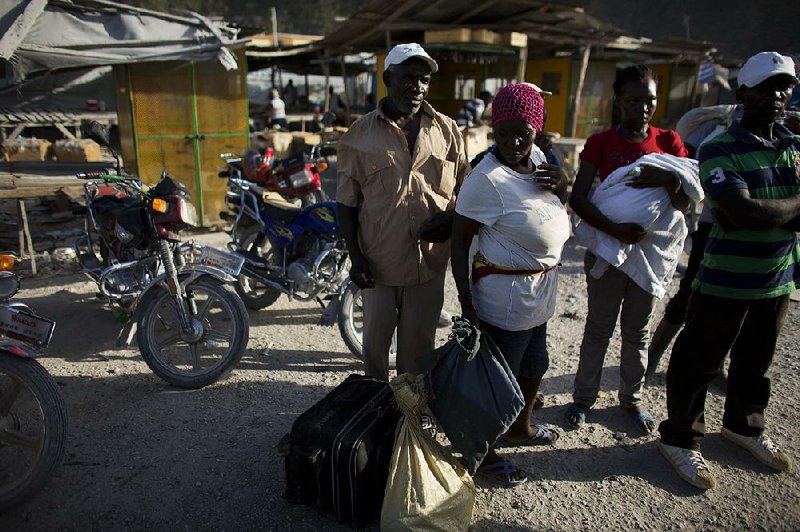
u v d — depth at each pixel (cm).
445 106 1367
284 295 549
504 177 235
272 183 603
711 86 1534
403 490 234
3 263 259
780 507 269
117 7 674
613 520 261
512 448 312
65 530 252
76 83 1391
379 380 303
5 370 254
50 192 553
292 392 367
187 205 393
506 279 247
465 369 241
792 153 257
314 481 253
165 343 369
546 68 1378
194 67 744
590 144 304
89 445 310
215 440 316
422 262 281
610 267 307
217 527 254
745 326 288
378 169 268
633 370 328
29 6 604
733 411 306
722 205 250
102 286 416
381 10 1034
